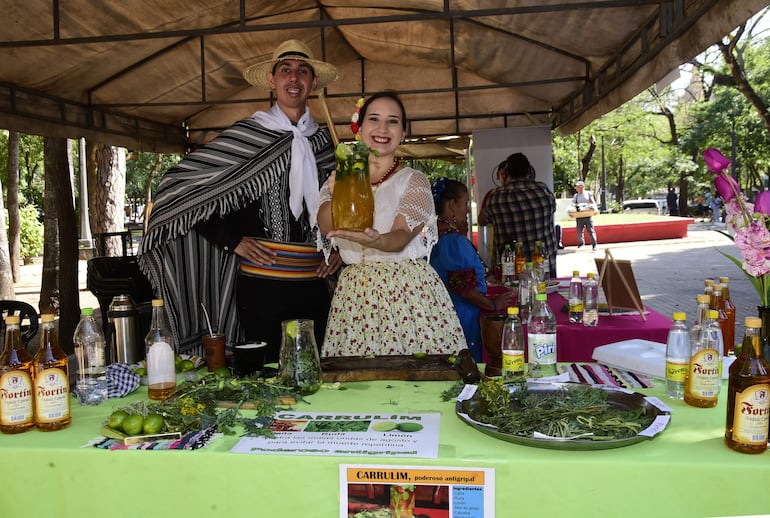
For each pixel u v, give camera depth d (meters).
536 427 1.51
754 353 1.41
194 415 1.67
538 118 7.81
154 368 1.94
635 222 19.19
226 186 3.10
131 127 6.84
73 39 3.96
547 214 5.18
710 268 12.38
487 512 1.39
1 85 4.91
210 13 5.00
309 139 3.25
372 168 2.40
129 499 1.50
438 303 2.45
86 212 18.77
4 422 1.63
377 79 7.84
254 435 1.56
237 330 3.26
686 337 1.82
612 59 4.91
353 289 2.46
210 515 1.48
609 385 1.83
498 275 5.15
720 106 25.56
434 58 7.07
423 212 2.33
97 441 1.56
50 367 1.66
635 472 1.35
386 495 1.41
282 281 3.11
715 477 1.33
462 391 1.81
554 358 2.01
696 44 3.14
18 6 4.03
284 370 1.90
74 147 25.42
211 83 6.69
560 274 11.70
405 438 1.52
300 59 3.11
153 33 3.83
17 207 13.92
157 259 3.20
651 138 31.03
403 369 2.02
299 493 1.44
